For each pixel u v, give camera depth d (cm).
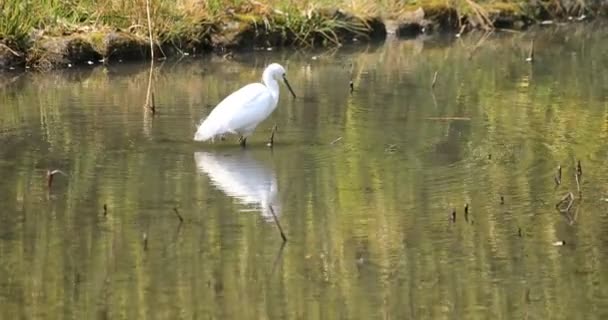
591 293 1071
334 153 1546
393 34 2644
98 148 1569
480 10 2753
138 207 1312
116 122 1723
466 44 2558
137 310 1030
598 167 1486
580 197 1356
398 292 1073
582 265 1141
